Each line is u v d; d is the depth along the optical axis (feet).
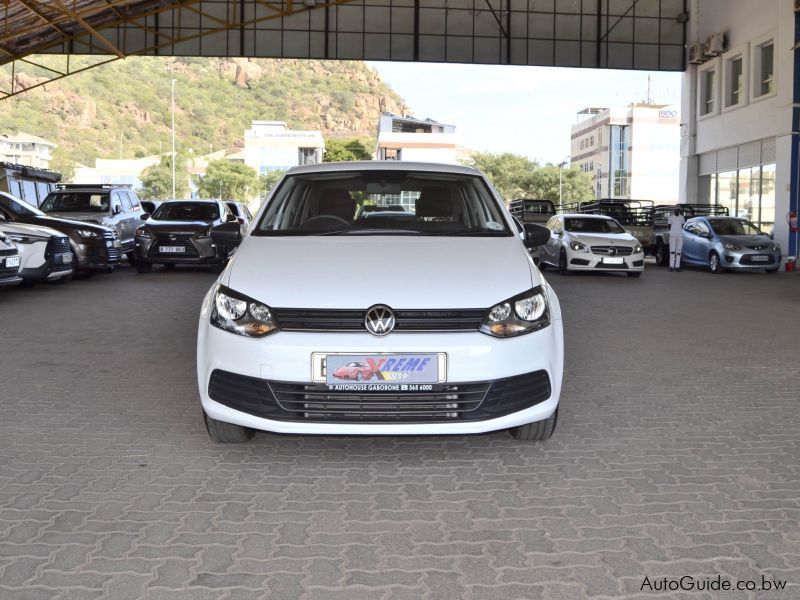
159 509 11.29
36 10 66.23
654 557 9.74
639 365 22.74
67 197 58.54
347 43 84.17
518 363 12.66
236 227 17.17
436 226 16.11
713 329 30.25
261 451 14.06
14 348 24.85
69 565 9.46
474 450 14.17
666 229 72.59
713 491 12.09
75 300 38.32
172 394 18.66
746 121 77.51
